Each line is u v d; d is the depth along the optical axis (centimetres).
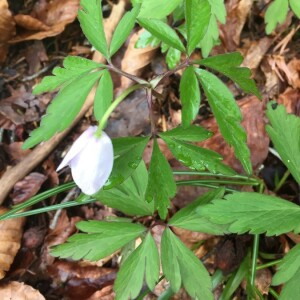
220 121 9
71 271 13
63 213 13
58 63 15
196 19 9
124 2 15
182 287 12
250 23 15
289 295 9
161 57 15
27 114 15
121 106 14
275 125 11
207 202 11
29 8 16
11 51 15
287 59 14
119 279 10
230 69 9
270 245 12
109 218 12
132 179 11
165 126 14
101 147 9
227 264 12
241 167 13
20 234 13
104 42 10
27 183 14
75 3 15
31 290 12
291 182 13
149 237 10
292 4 13
